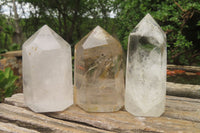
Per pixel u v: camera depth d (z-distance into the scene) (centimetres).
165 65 24
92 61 24
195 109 26
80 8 100
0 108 28
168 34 45
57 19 103
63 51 24
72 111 26
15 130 23
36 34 25
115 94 25
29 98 26
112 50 24
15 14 193
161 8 46
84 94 25
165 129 22
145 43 22
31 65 24
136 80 24
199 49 52
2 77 60
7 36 272
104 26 91
